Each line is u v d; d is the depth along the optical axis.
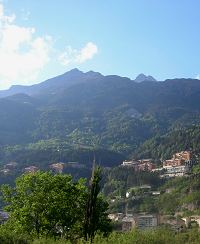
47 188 39.91
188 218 105.31
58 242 22.33
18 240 22.58
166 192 153.00
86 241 21.17
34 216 38.31
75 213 38.66
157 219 111.44
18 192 40.53
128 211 142.25
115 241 20.25
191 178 154.62
